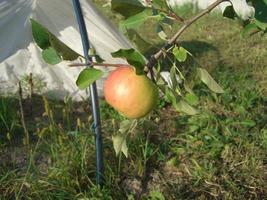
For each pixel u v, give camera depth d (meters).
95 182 1.30
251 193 1.33
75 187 1.27
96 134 1.23
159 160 1.43
